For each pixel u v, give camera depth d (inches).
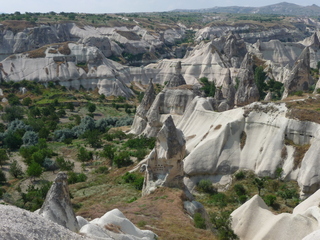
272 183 2331.4
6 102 5236.2
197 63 6378.0
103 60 6461.6
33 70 5974.4
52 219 1042.7
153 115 3553.2
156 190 1856.5
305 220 1494.8
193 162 2573.8
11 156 3366.1
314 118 2412.6
